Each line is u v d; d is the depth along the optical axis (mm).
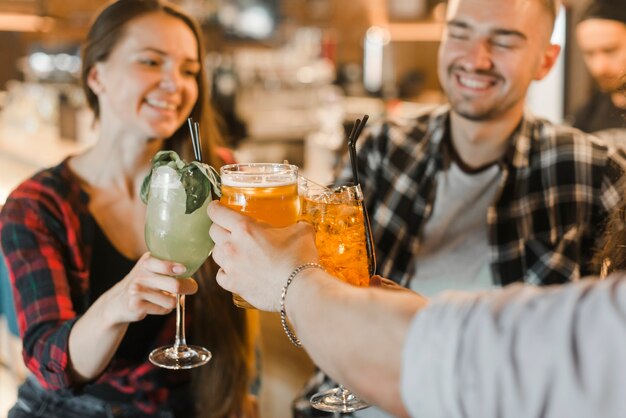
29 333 1576
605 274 1382
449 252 2238
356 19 5504
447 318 792
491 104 2080
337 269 1319
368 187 2365
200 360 1420
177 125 1852
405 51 6016
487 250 2209
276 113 5055
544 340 721
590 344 699
